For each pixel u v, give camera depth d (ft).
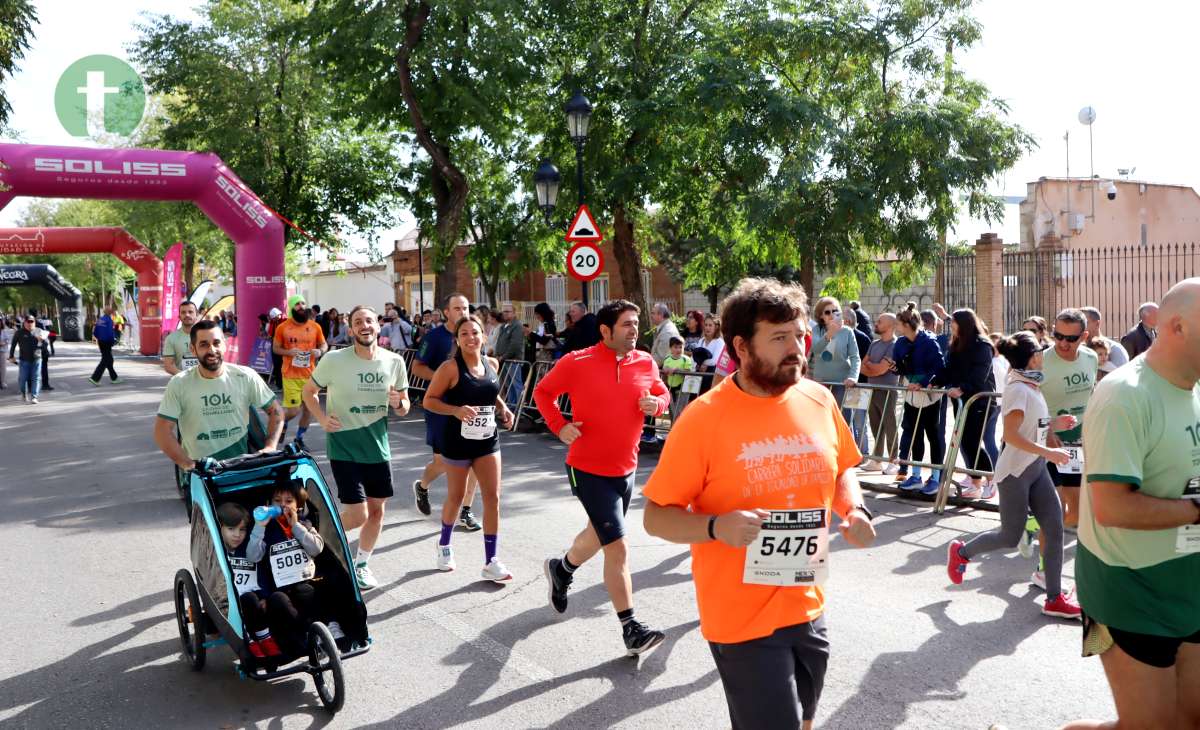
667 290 108.27
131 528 25.98
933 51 56.80
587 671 15.26
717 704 13.91
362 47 55.72
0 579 21.42
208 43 86.48
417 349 58.13
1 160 56.49
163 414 17.92
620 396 16.08
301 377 40.98
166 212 107.24
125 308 153.38
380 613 18.42
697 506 9.25
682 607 18.28
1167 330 9.40
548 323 47.73
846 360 31.42
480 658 15.96
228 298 81.51
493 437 20.03
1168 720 9.69
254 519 15.15
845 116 57.82
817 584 9.00
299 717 13.97
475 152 73.87
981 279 63.21
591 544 16.69
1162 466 9.41
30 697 14.93
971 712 13.34
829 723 13.09
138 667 16.11
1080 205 77.97
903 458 29.07
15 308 248.73
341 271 114.73
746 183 55.77
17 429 48.42
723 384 9.26
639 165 56.70
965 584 19.19
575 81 59.26
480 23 56.59
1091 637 10.03
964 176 54.95
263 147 86.94
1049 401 21.06
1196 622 9.45
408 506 27.78
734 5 59.52
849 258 55.88
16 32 58.95
